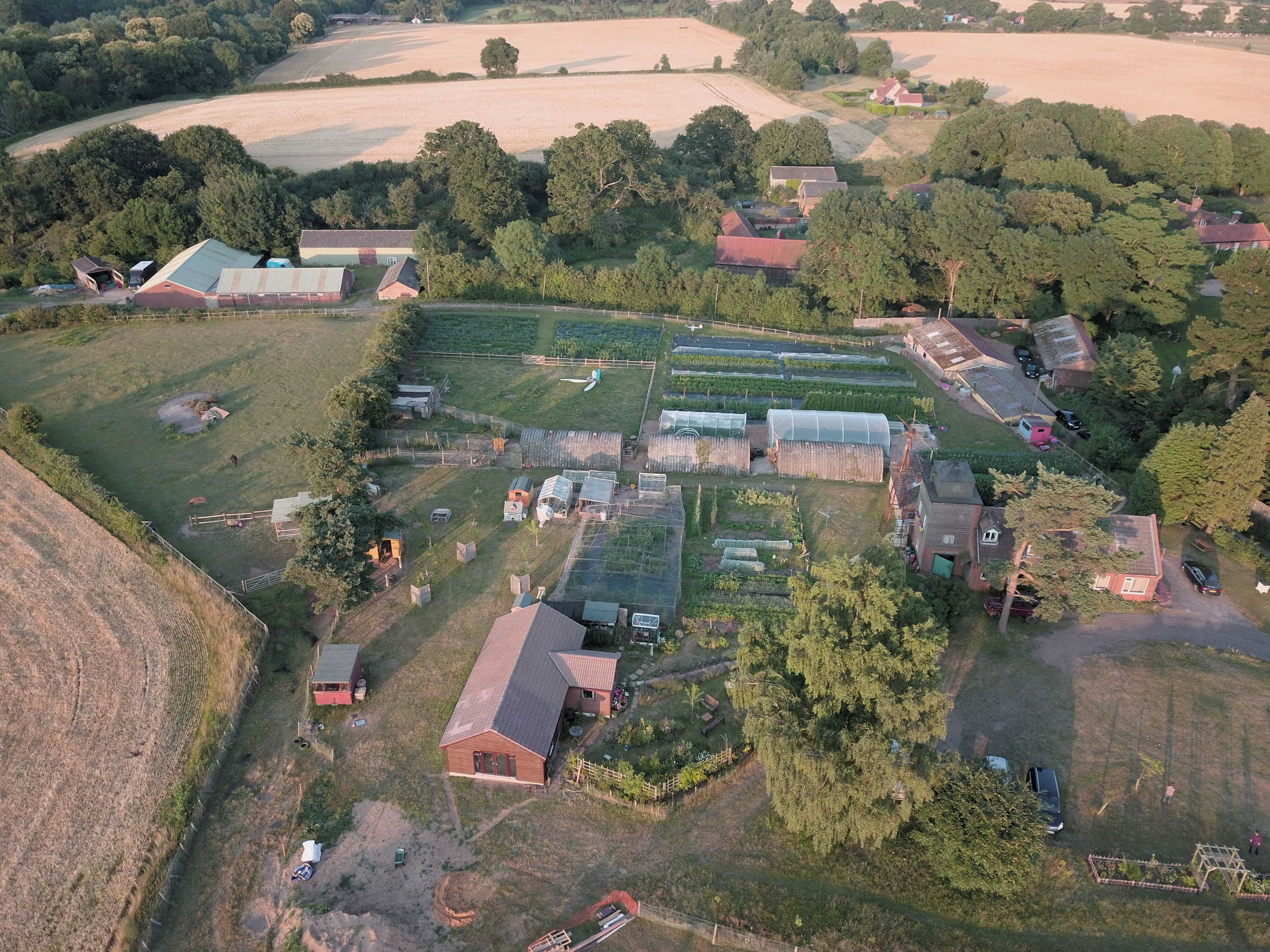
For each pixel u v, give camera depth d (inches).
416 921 1702.8
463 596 2600.9
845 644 1819.6
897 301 4864.7
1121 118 6579.7
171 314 4471.0
